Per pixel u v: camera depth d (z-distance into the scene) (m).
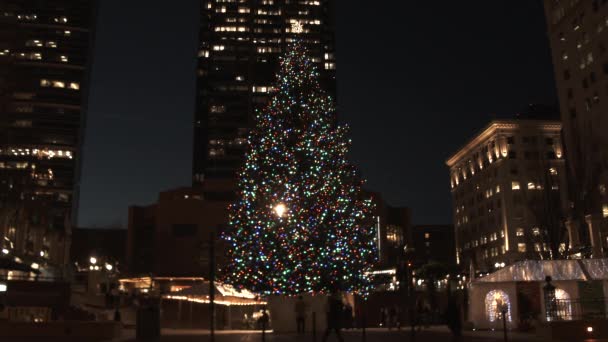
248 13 165.25
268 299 36.62
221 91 156.00
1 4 37.44
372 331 33.91
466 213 139.38
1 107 36.56
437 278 71.50
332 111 41.81
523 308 31.97
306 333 32.53
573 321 25.55
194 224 107.69
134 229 116.56
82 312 40.00
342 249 37.91
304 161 38.84
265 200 38.31
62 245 87.88
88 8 158.62
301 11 167.00
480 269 125.06
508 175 118.38
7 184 49.53
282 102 40.84
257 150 40.41
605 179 82.69
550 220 82.56
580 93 90.12
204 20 164.75
